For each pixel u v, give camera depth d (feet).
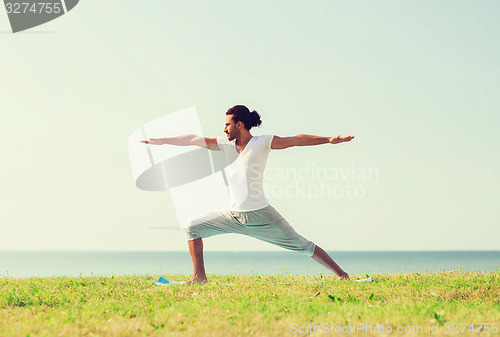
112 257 222.69
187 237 22.02
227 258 211.61
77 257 224.53
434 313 13.56
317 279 22.97
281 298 17.02
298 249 22.30
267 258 208.95
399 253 324.19
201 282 21.66
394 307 14.83
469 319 13.25
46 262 165.27
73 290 19.39
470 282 19.76
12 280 23.56
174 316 13.89
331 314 13.78
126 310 14.87
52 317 13.89
